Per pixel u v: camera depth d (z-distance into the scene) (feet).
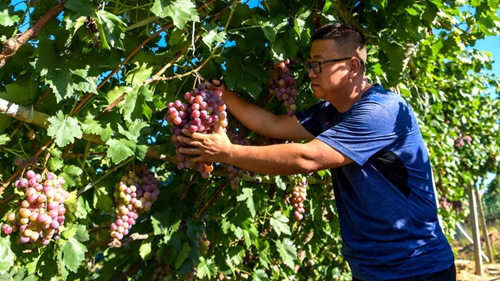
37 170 6.48
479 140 31.35
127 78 7.06
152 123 7.93
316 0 8.39
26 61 6.48
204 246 8.76
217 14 7.55
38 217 5.77
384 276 6.85
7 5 5.92
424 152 7.34
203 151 6.61
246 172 8.49
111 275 9.34
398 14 9.46
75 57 6.18
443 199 26.61
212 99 6.67
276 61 7.63
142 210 7.53
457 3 10.11
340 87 7.36
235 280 10.44
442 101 26.11
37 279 6.51
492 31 10.97
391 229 6.82
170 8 6.33
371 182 6.88
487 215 76.02
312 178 11.38
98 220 8.41
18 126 6.39
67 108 6.64
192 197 8.96
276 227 10.02
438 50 11.98
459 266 38.52
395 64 9.77
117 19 6.07
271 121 8.14
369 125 6.70
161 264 8.85
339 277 16.02
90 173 7.43
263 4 7.95
